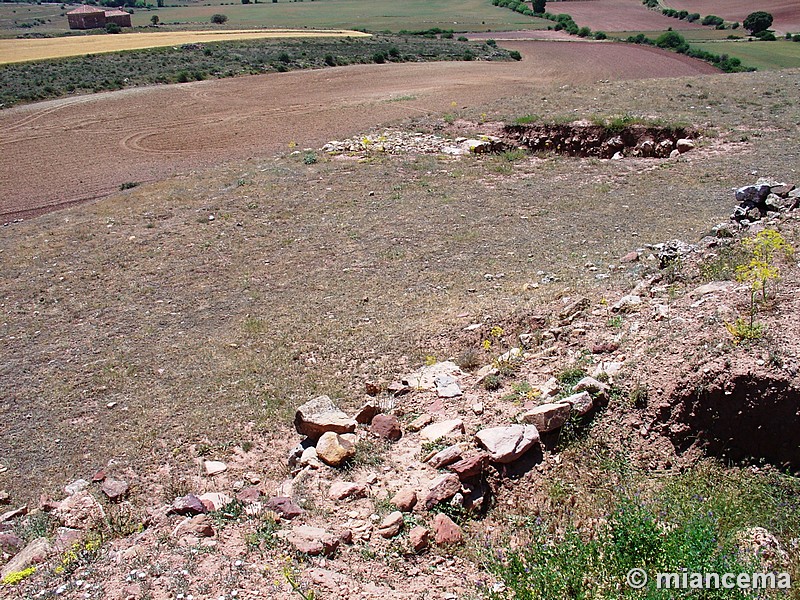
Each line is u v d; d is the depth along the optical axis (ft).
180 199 66.80
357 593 17.06
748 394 21.71
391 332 36.35
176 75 165.78
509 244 49.57
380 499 21.77
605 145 78.95
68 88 147.23
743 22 277.23
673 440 22.76
